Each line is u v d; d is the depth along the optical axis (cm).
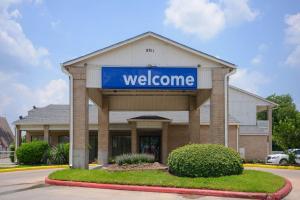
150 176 1518
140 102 2722
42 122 3500
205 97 2270
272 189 1315
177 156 1542
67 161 2959
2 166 2786
